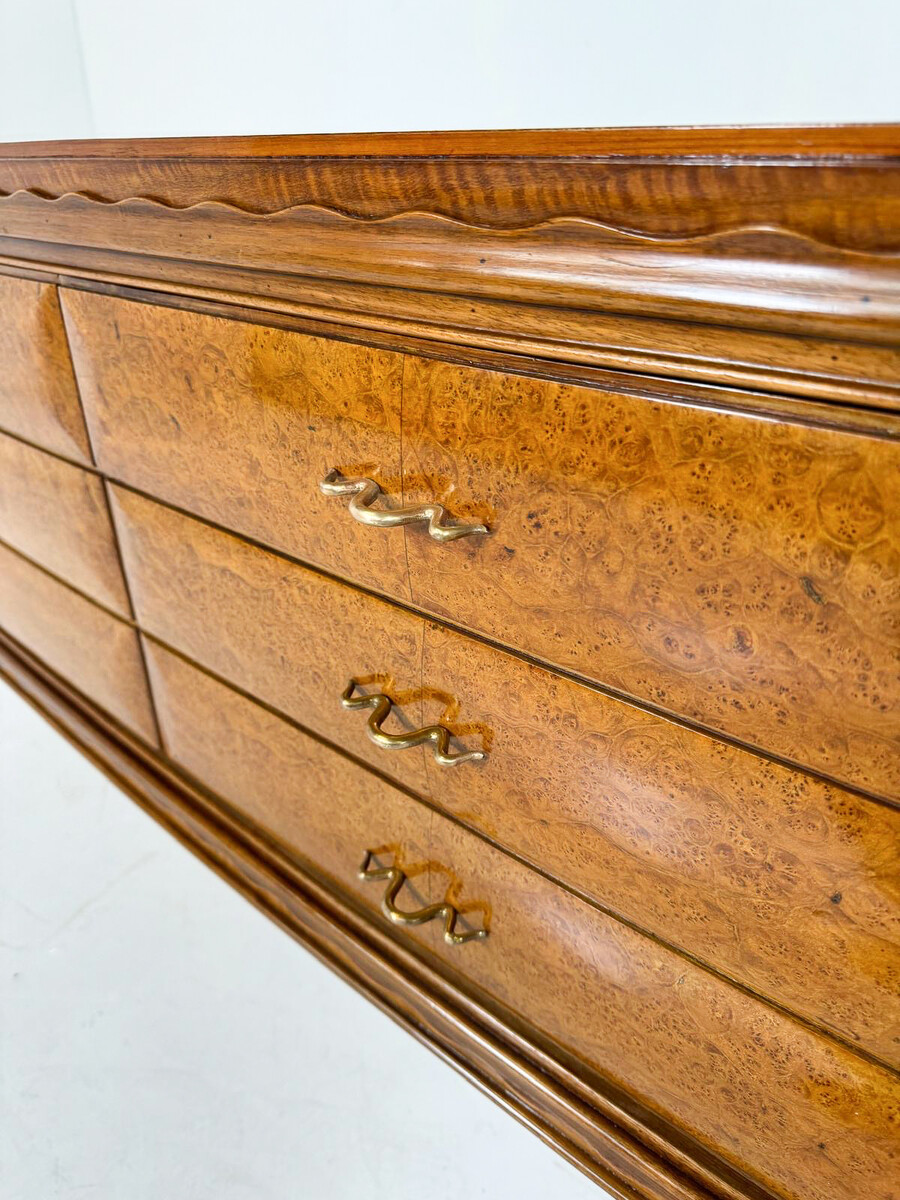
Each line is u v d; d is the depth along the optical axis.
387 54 0.86
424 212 0.44
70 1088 0.77
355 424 0.54
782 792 0.43
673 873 0.51
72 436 0.81
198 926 0.92
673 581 0.43
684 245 0.36
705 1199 0.60
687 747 0.46
